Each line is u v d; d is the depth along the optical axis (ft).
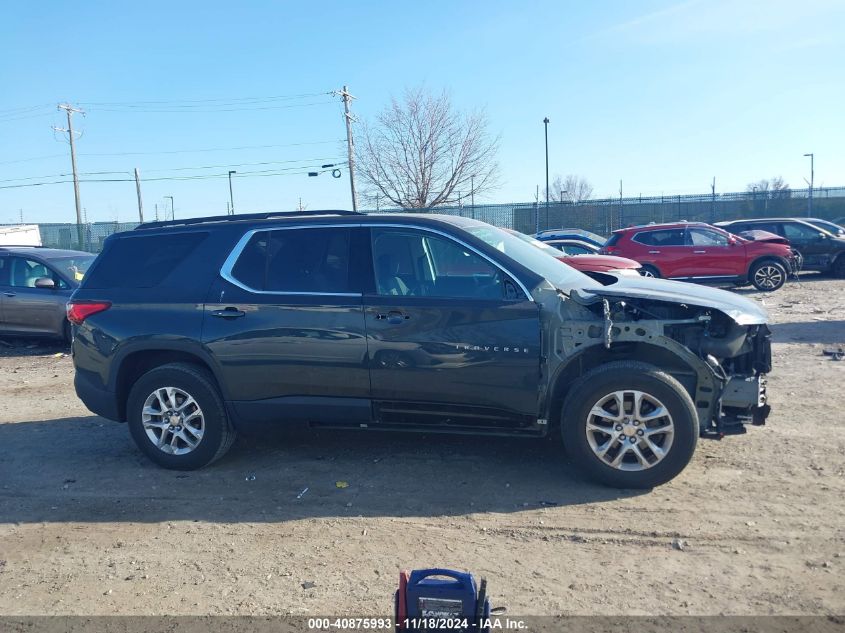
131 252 20.54
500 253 17.79
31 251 41.96
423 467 19.21
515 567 13.87
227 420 19.43
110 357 19.79
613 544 14.60
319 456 20.38
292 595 13.20
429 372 17.66
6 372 35.29
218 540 15.52
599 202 120.16
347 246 18.71
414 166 110.42
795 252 63.26
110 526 16.43
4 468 20.49
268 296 18.72
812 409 23.00
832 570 13.29
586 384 16.89
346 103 118.11
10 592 13.70
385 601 12.88
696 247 59.77
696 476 17.72
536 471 18.60
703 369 17.01
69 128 144.97
